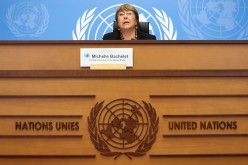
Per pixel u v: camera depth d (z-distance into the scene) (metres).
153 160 2.24
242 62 2.36
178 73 2.28
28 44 2.36
